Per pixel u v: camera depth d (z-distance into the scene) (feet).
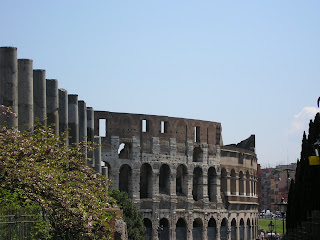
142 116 628.69
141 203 619.26
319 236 232.12
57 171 191.62
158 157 636.07
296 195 340.18
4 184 176.96
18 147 187.01
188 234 654.94
